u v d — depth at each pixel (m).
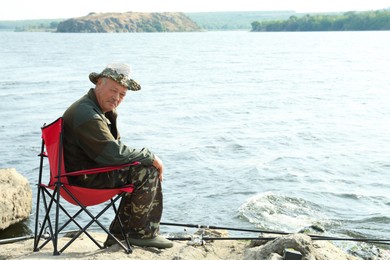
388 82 44.78
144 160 5.01
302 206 12.03
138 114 25.98
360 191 13.26
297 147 18.69
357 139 20.22
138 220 5.24
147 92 35.94
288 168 15.38
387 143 19.48
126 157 4.88
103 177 4.98
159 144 19.03
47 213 5.11
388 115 26.62
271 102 31.34
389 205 12.21
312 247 5.11
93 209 11.63
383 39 162.38
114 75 4.95
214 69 58.44
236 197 12.73
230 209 11.84
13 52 95.44
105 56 83.94
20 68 56.75
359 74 52.91
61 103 29.48
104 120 4.98
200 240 5.90
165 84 42.06
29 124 22.59
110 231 5.38
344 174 14.96
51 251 5.28
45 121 23.41
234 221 11.16
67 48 116.88
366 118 25.58
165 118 24.84
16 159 16.41
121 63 5.04
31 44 142.38
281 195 12.71
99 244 5.62
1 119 23.88
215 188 13.52
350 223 11.02
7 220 10.19
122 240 5.35
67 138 4.95
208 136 20.47
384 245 9.00
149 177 5.11
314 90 38.47
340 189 13.43
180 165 15.99
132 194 5.14
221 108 28.38
